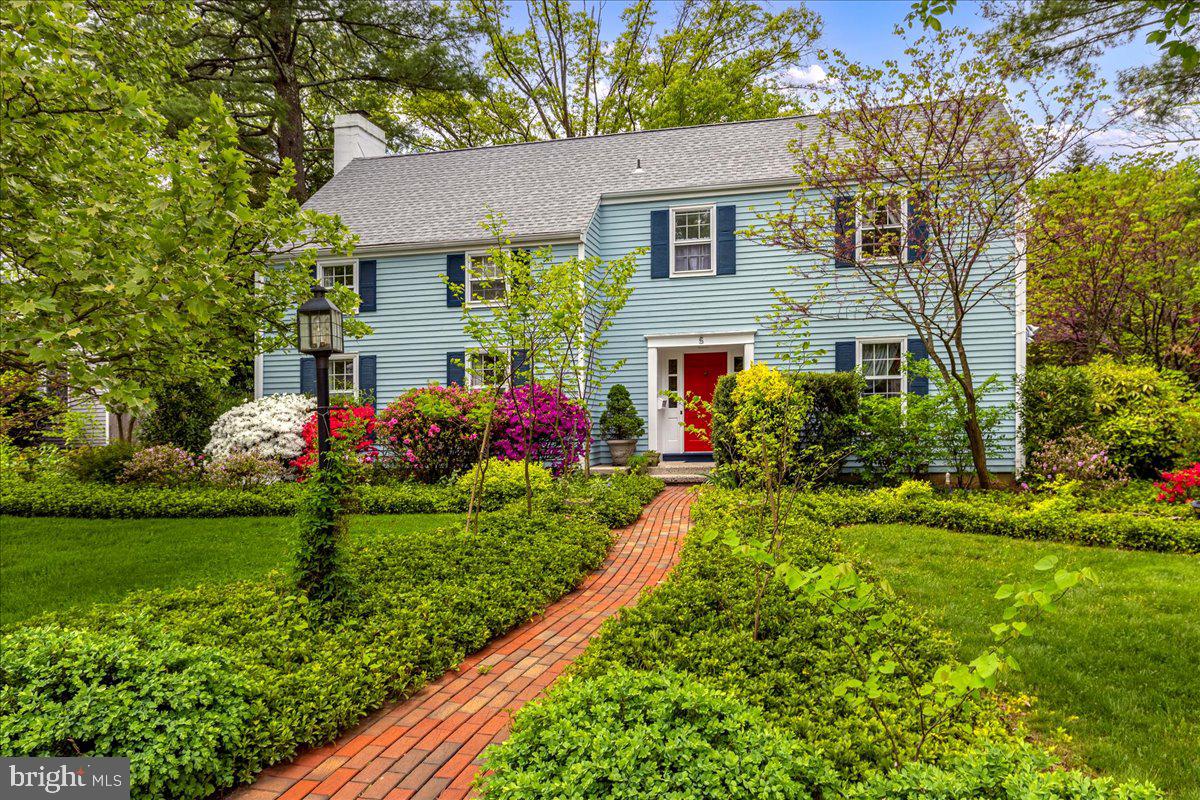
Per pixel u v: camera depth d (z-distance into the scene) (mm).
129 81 7988
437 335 14664
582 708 2859
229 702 3271
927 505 8758
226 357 7844
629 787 2297
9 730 2795
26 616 5820
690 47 25672
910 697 3459
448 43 21312
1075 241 11062
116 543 8477
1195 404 10430
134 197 5688
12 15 4633
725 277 14023
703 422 14555
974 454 10484
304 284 7680
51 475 12812
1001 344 12227
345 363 15297
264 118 22359
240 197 4734
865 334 13016
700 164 15039
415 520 9469
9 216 5176
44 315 4164
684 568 5934
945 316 12492
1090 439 10570
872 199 10312
